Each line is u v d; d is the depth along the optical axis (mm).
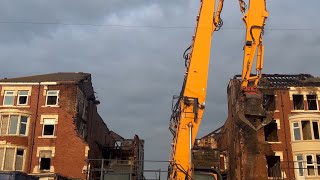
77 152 40531
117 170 36125
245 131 19625
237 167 42500
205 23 20234
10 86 43156
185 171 18953
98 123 51594
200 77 19750
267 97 44062
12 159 39375
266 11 19531
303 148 40875
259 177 38062
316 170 40000
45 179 39031
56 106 42219
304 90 43812
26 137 40875
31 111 42062
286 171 40719
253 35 19219
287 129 42469
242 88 18969
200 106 19484
